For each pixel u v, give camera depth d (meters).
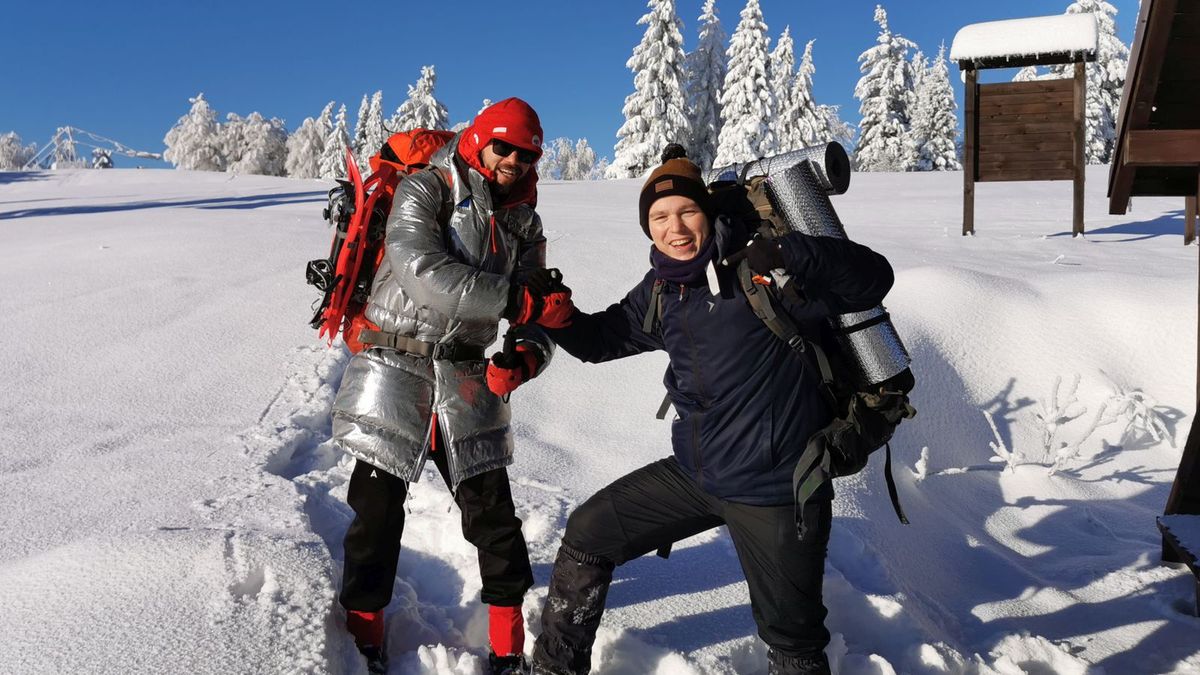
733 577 3.33
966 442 5.64
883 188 23.94
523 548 2.71
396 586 3.14
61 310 6.75
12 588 2.68
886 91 51.91
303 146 68.81
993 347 6.43
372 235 2.62
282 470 4.30
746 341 2.28
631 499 2.51
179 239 9.57
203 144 72.94
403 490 2.66
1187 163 3.91
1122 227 12.56
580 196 22.03
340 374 5.52
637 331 2.58
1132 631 3.61
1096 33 11.45
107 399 5.02
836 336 2.36
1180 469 3.95
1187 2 3.64
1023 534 4.73
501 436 2.67
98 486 3.80
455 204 2.50
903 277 7.23
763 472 2.32
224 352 5.80
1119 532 4.72
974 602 3.82
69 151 97.50
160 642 2.38
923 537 4.27
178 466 4.04
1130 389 6.11
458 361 2.61
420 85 51.09
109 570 2.73
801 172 2.32
